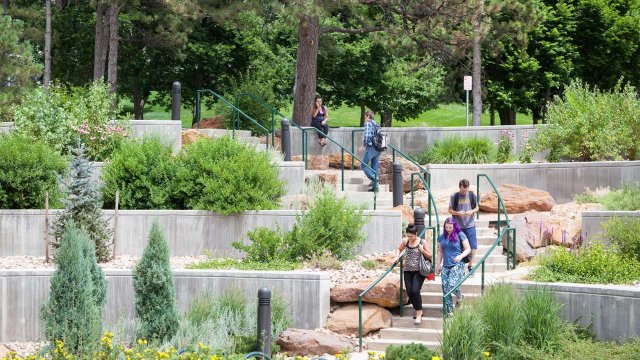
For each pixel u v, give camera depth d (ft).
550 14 141.18
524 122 216.33
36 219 74.79
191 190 77.61
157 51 148.25
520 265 72.02
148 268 59.06
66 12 148.25
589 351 53.01
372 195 85.30
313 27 115.24
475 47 126.00
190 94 151.64
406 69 143.13
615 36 145.69
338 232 71.61
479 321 54.19
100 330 56.13
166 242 59.67
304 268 68.90
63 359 52.39
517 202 84.99
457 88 154.71
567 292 58.70
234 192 75.82
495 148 99.76
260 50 147.54
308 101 115.65
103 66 134.62
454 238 61.52
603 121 94.27
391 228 73.77
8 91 112.47
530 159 97.60
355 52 144.25
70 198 71.26
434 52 125.49
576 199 83.92
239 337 59.82
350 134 106.42
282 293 63.26
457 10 111.86
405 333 61.05
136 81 149.18
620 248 66.39
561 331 56.39
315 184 84.94
